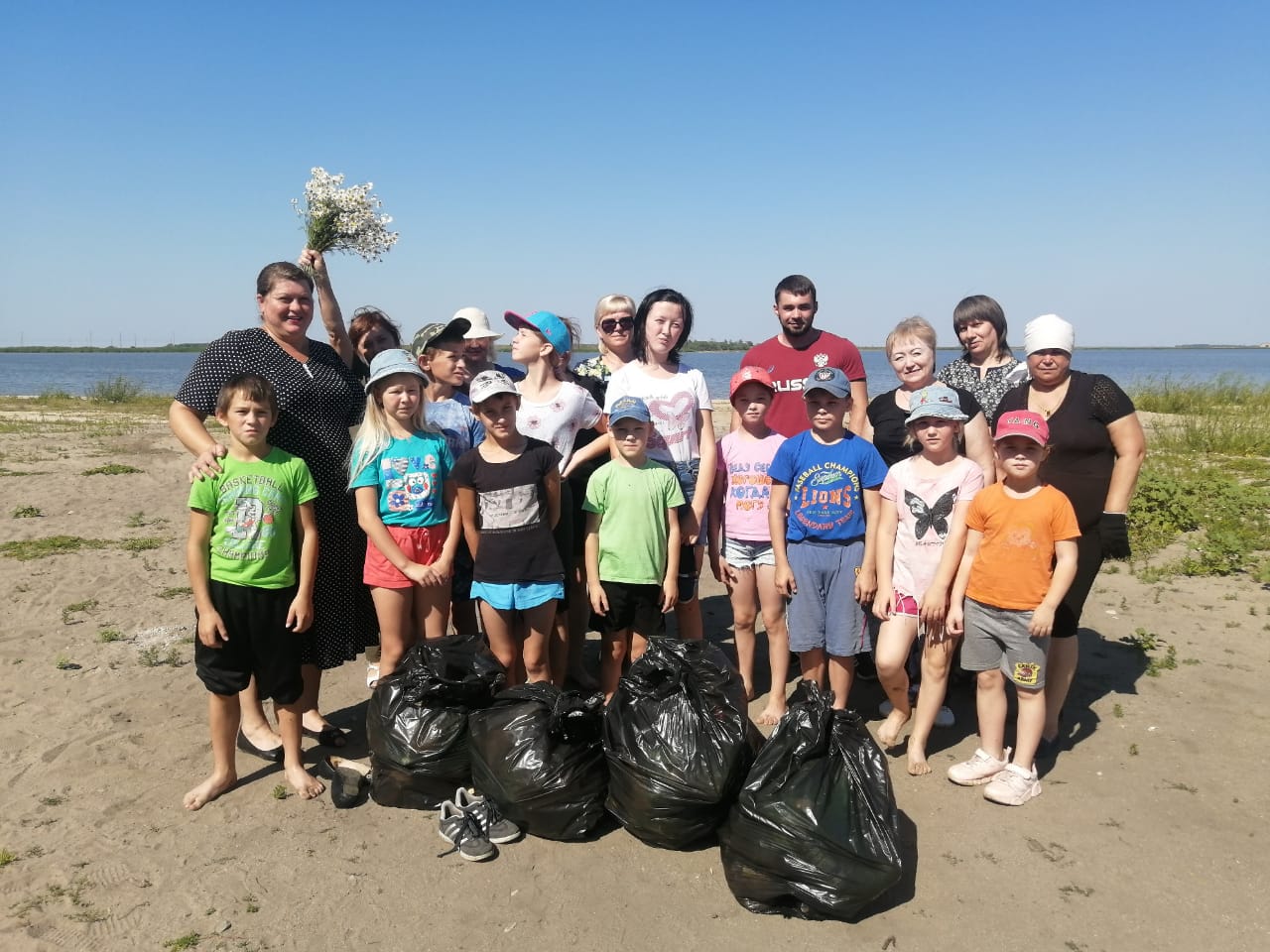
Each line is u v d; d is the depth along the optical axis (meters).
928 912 3.07
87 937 2.95
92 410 24.78
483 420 4.11
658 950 2.90
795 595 4.36
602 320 5.34
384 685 3.95
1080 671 5.25
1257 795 3.81
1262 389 20.86
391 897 3.17
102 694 5.00
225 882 3.26
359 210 5.11
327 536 4.22
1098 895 3.15
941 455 4.08
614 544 4.42
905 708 4.36
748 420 4.70
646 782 3.34
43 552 8.01
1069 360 4.22
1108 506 4.16
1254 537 7.95
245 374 3.81
